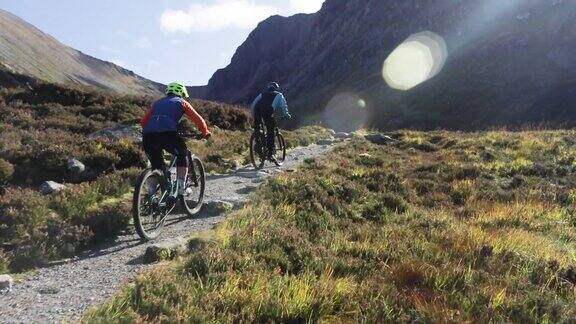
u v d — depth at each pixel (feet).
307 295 18.51
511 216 36.29
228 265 20.77
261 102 49.85
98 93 82.02
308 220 29.43
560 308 18.80
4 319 17.07
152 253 23.40
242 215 28.66
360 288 19.77
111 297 18.54
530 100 410.93
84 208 29.14
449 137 77.82
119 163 41.93
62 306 18.22
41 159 37.86
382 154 63.41
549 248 28.63
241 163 54.29
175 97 28.99
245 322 16.75
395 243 25.61
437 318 17.20
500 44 506.48
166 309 16.83
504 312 18.42
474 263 23.27
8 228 24.76
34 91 78.28
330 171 44.11
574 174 51.65
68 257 24.18
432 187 44.39
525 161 55.72
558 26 483.10
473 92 459.32
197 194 35.86
